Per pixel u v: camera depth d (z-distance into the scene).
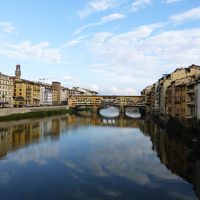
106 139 81.50
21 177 43.06
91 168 48.50
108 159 55.09
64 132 96.31
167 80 127.44
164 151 62.75
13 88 180.62
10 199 34.53
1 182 40.66
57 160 53.91
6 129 96.00
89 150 64.00
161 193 36.84
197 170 46.88
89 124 128.25
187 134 70.31
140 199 34.88
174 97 100.06
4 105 155.12
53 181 41.38
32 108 155.00
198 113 71.50
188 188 38.56
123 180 42.03
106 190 37.91
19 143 71.19
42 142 73.88
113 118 171.88
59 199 34.75
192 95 78.56
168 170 47.19
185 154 58.53
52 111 176.88
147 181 41.66
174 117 92.69
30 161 52.78
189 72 114.94
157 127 114.88
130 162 52.75
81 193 36.78
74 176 43.88
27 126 107.69
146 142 75.75
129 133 96.06
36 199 34.69
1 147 65.31
